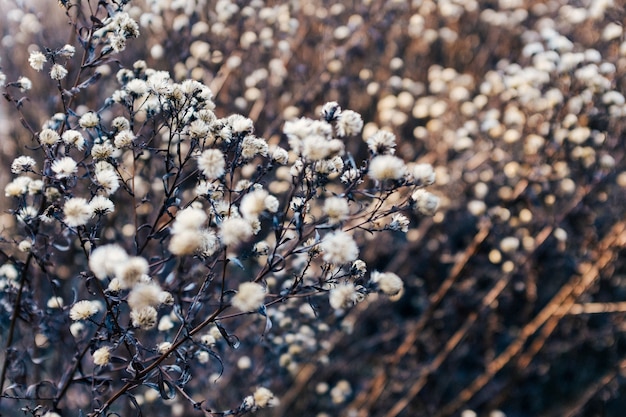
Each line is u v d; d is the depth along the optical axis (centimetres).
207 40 380
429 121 453
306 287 163
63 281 312
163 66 360
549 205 360
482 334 410
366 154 420
